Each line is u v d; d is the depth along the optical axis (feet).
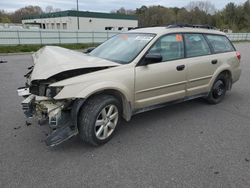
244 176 9.27
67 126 10.68
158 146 11.49
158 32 13.69
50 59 11.75
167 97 13.80
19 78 26.66
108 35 102.68
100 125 11.21
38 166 9.78
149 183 8.82
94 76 10.80
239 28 228.02
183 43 14.64
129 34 15.07
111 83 11.04
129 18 171.22
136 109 12.67
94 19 155.43
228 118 15.10
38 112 11.10
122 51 13.39
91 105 10.77
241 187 8.64
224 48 17.71
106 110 11.42
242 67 36.73
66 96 10.04
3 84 23.44
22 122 13.93
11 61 43.91
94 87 10.53
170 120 14.65
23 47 70.79
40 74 10.49
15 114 15.16
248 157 10.60
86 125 10.70
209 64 15.89
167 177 9.17
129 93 11.87
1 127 13.23
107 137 11.61
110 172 9.46
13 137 12.13
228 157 10.57
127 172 9.46
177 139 12.22
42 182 8.83
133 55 12.60
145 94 12.73
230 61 17.56
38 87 10.77
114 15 162.71
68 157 10.48
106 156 10.59
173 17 219.61
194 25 16.17
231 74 17.88
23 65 38.11
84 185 8.70
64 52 13.16
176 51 14.21
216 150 11.16
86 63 11.16
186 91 14.85
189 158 10.46
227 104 17.90
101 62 11.68
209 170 9.62
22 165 9.83
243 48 86.17
